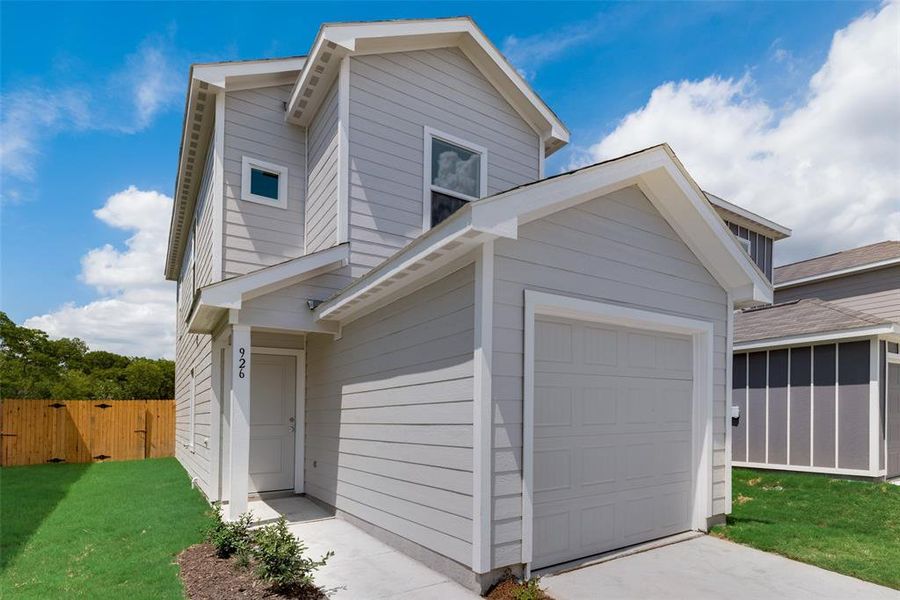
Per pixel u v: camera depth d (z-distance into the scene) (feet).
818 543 16.52
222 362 23.52
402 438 15.93
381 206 22.58
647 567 14.35
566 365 14.92
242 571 13.66
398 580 13.24
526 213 12.65
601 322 16.01
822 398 30.40
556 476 14.37
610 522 15.61
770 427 32.63
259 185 24.86
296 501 23.50
